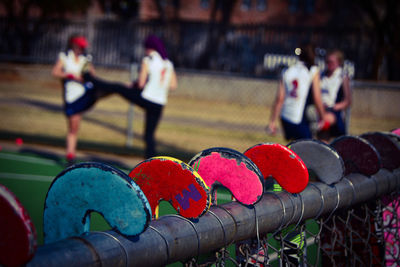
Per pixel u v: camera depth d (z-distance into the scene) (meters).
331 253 2.22
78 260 1.08
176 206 1.42
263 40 21.22
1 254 1.02
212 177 1.62
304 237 2.05
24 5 32.03
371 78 21.47
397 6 22.88
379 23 23.23
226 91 18.61
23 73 16.95
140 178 1.45
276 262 3.11
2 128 10.50
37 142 9.16
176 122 13.39
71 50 7.22
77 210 1.26
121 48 22.75
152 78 6.89
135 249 1.21
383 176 2.37
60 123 11.98
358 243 2.33
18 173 6.64
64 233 1.28
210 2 38.88
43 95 16.77
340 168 1.93
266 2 39.88
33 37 23.39
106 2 37.91
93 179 1.23
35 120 12.12
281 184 1.77
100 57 22.81
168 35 22.41
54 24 23.23
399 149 2.45
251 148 1.79
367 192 2.21
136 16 38.66
